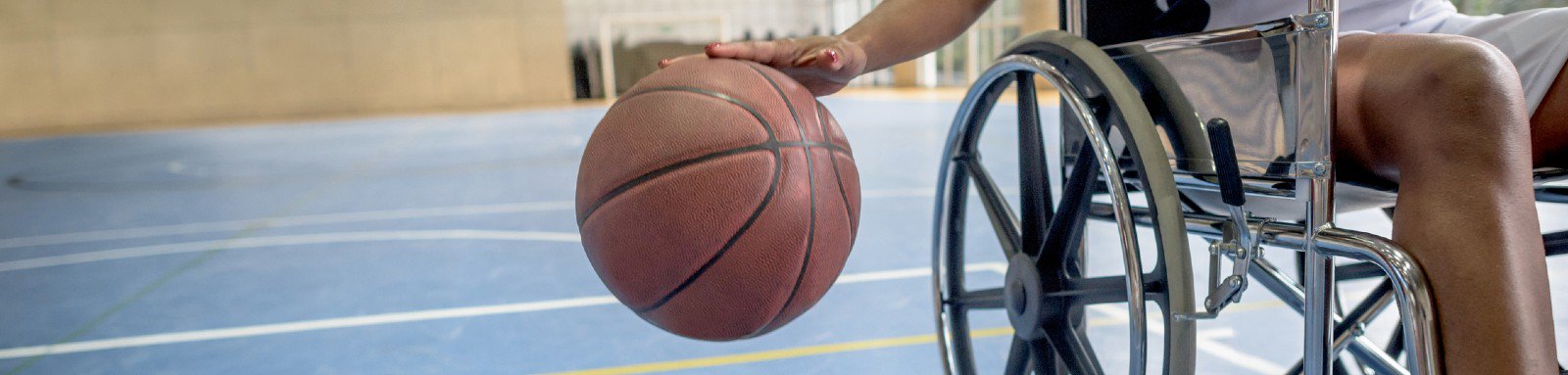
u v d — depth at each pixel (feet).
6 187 21.09
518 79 54.08
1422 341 2.50
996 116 29.50
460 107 53.42
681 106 3.07
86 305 8.81
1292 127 2.70
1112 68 3.08
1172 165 3.27
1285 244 2.80
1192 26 3.23
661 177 3.00
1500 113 2.54
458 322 7.55
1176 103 3.16
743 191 2.98
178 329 7.74
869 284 8.34
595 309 7.75
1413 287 2.50
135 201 17.34
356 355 6.78
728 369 6.17
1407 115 2.70
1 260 11.62
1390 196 3.11
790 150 3.08
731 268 3.02
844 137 3.42
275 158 25.98
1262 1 3.16
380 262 10.18
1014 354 3.79
